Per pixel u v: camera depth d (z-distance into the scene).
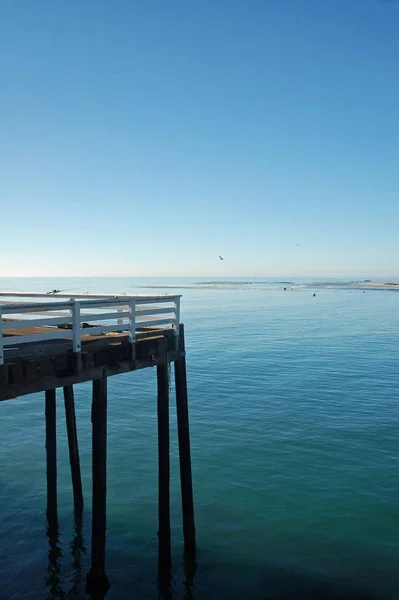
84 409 24.41
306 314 77.81
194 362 36.31
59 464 17.42
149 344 10.51
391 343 45.47
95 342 9.70
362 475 16.58
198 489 15.72
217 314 78.19
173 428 21.47
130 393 27.59
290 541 12.93
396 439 19.75
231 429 21.14
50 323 8.34
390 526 13.59
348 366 34.44
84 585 11.08
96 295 12.41
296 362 36.12
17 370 7.80
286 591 11.03
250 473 16.80
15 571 11.58
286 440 19.77
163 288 191.25
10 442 19.75
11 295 13.39
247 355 39.22
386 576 11.59
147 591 10.95
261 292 157.50
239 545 12.73
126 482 16.20
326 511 14.34
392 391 27.39
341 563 12.06
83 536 13.07
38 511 14.26
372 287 195.62
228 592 11.00
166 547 11.75
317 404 24.92
